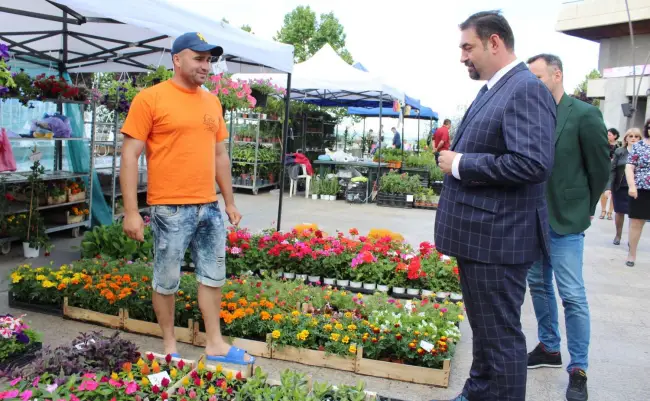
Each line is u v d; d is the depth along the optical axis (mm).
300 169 15406
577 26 33719
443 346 3527
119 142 9398
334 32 26297
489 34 2502
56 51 8203
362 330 3738
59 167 8102
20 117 7914
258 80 10195
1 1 6000
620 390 3582
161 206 3238
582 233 3506
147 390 2629
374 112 21562
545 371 3826
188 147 3223
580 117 3418
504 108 2420
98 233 5703
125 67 9000
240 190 14555
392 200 13000
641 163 7230
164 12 4578
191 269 5938
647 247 8852
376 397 2717
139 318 4191
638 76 29375
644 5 30766
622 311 5375
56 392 2463
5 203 6531
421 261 5605
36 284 4473
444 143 15727
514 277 2516
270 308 3943
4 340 3346
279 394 2543
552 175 3473
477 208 2498
